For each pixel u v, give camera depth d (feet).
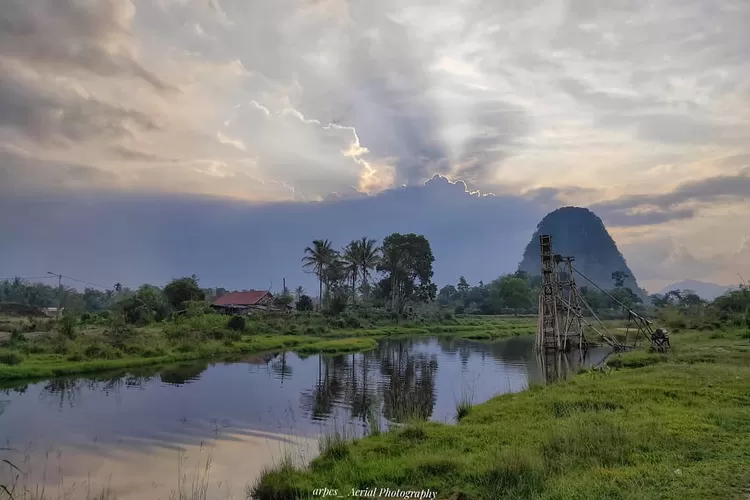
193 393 73.36
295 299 291.99
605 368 78.43
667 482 25.13
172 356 108.47
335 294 240.94
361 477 30.22
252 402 66.80
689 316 161.17
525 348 148.36
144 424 54.90
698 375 58.08
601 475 26.63
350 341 150.71
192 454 44.29
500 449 32.73
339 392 74.49
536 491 25.67
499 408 48.52
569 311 133.90
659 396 46.98
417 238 306.14
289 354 126.31
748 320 127.34
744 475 25.70
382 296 303.27
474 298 416.46
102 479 38.40
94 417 57.98
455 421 51.55
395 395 70.74
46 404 65.26
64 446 46.91
